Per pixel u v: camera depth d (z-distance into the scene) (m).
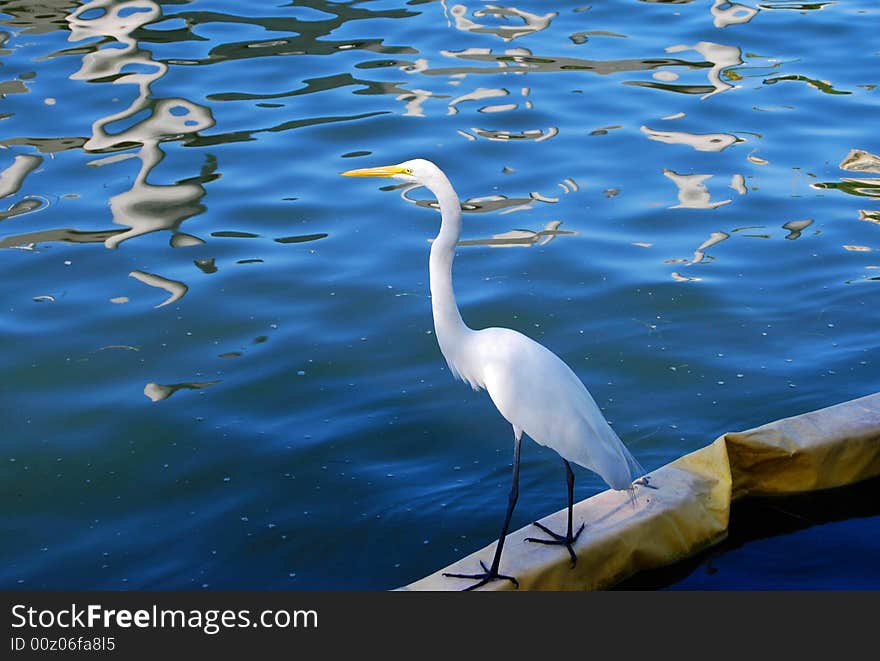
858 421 5.26
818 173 8.36
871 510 5.20
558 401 4.47
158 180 8.30
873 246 7.42
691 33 10.96
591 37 10.89
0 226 7.64
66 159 8.57
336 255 7.41
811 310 6.73
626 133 8.98
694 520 4.87
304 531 5.04
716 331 6.53
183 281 7.09
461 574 4.49
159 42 10.76
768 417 5.74
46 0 11.89
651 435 5.62
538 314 6.71
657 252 7.38
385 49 10.61
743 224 7.71
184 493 5.29
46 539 5.00
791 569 4.80
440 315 4.72
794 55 10.44
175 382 6.11
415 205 8.06
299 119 9.23
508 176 8.34
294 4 11.82
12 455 5.55
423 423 5.80
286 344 6.45
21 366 6.23
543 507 5.20
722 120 9.20
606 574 4.66
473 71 10.10
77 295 6.93
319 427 5.75
